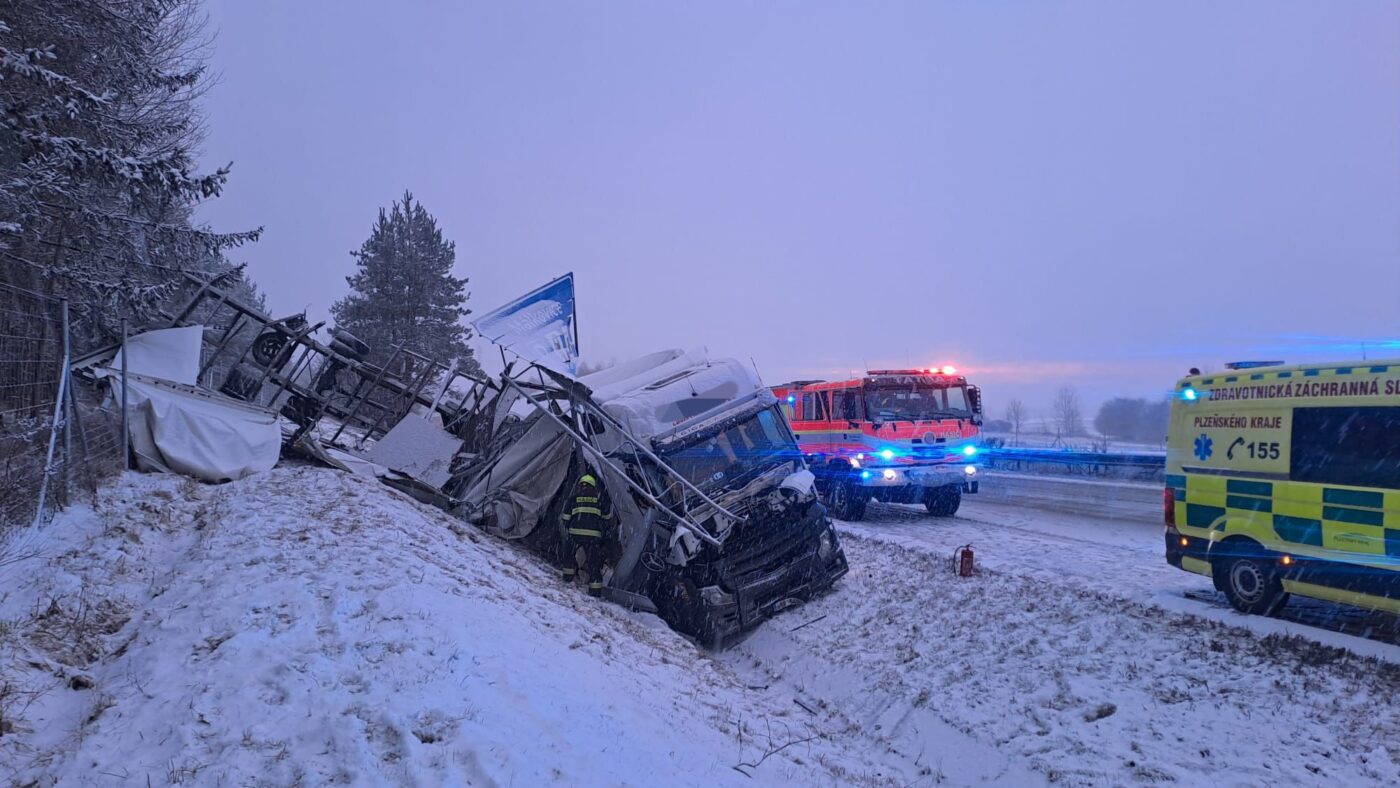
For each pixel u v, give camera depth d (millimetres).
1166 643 7070
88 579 5840
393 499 10070
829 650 8648
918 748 6617
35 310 7809
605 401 10422
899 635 8547
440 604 5988
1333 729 5527
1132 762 5656
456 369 13445
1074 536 12836
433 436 12273
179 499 8492
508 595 7348
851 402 15266
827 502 16125
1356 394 6711
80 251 11672
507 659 5363
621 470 9836
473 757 3850
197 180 10391
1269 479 7273
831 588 10258
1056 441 39438
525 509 11367
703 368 11383
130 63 12844
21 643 4688
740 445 10281
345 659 4734
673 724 5484
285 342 13172
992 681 7176
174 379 10430
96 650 4965
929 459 15102
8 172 9398
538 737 4328
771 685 8320
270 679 4402
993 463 26875
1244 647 6695
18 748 3717
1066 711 6484
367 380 14133
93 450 8617
